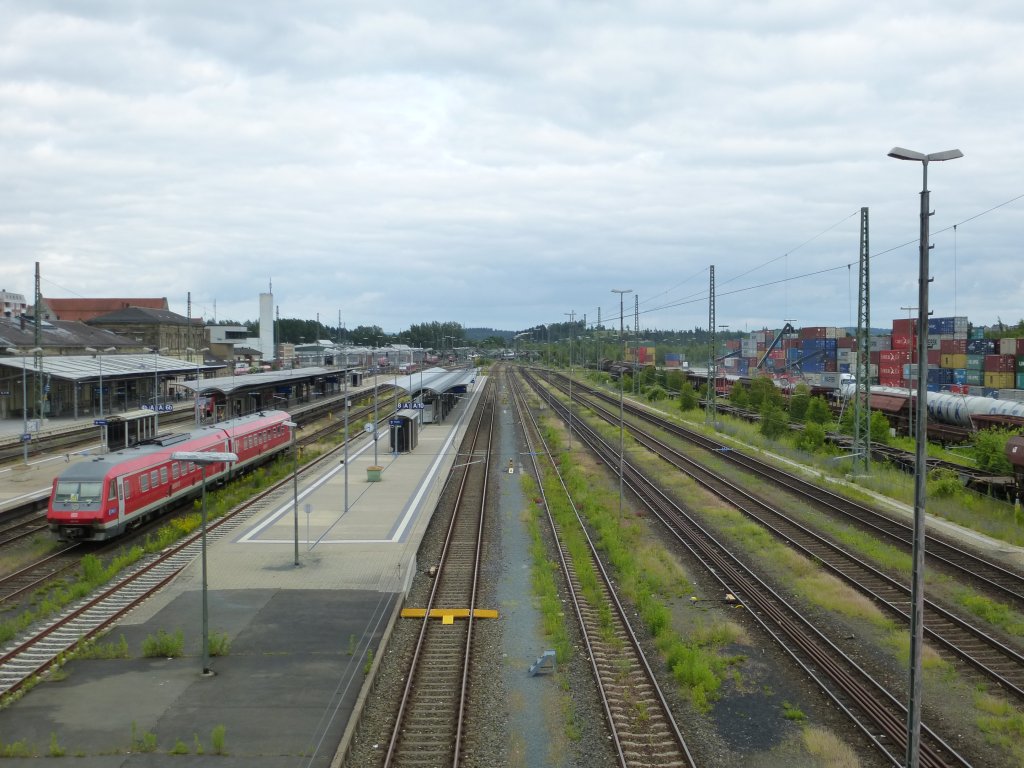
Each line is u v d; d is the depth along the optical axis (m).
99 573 26.36
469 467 51.69
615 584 26.42
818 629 21.83
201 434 42.25
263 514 36.44
